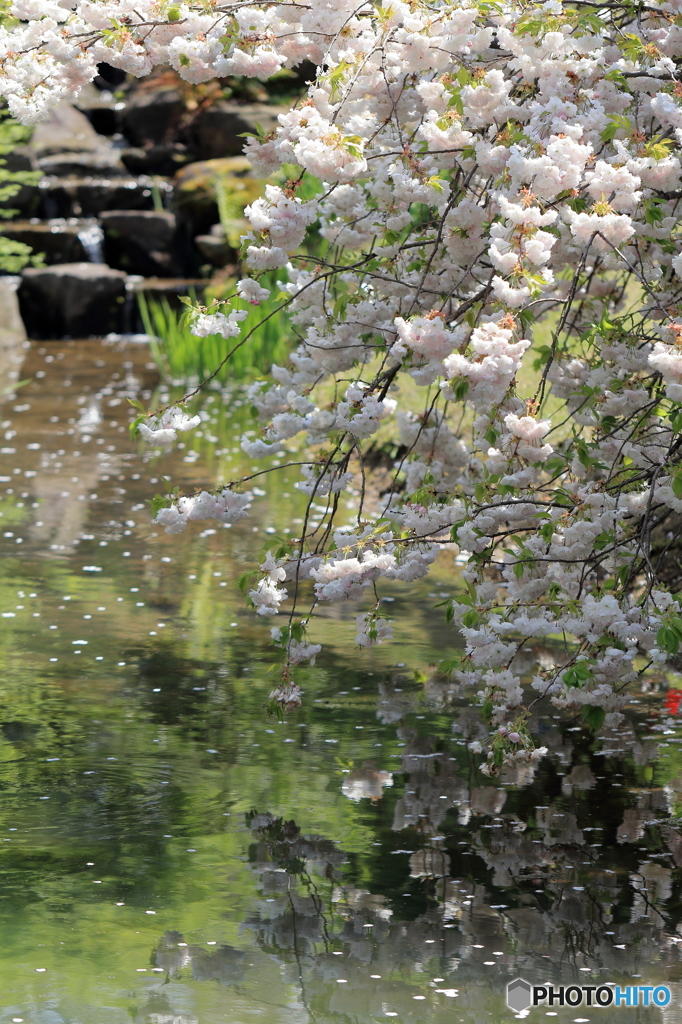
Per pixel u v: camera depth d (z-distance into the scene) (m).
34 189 34.12
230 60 6.70
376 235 7.59
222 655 9.73
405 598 11.34
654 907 5.83
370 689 9.00
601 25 6.32
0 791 7.18
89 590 11.43
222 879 6.11
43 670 9.32
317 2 6.52
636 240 6.69
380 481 14.95
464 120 6.95
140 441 18.30
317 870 6.21
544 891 5.99
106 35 6.71
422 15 6.43
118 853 6.39
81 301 31.36
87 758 7.69
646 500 6.88
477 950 5.45
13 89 6.93
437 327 5.96
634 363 6.97
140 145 36.66
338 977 5.20
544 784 7.30
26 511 14.37
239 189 32.31
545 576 6.80
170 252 33.22
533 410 6.11
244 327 23.03
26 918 5.71
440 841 6.54
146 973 5.24
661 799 7.05
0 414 20.50
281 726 8.27
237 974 5.23
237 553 12.72
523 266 5.85
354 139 6.09
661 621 6.06
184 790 7.21
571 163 5.94
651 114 6.95
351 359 7.62
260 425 7.80
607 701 6.75
